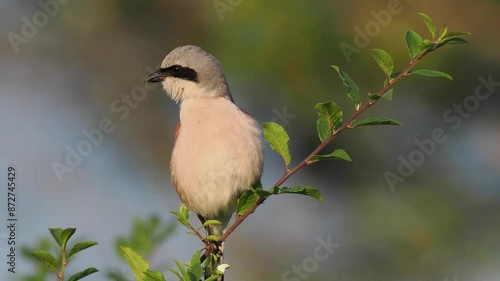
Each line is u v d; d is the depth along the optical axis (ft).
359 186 46.73
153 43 48.26
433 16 45.14
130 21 48.26
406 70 21.66
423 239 45.16
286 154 22.33
